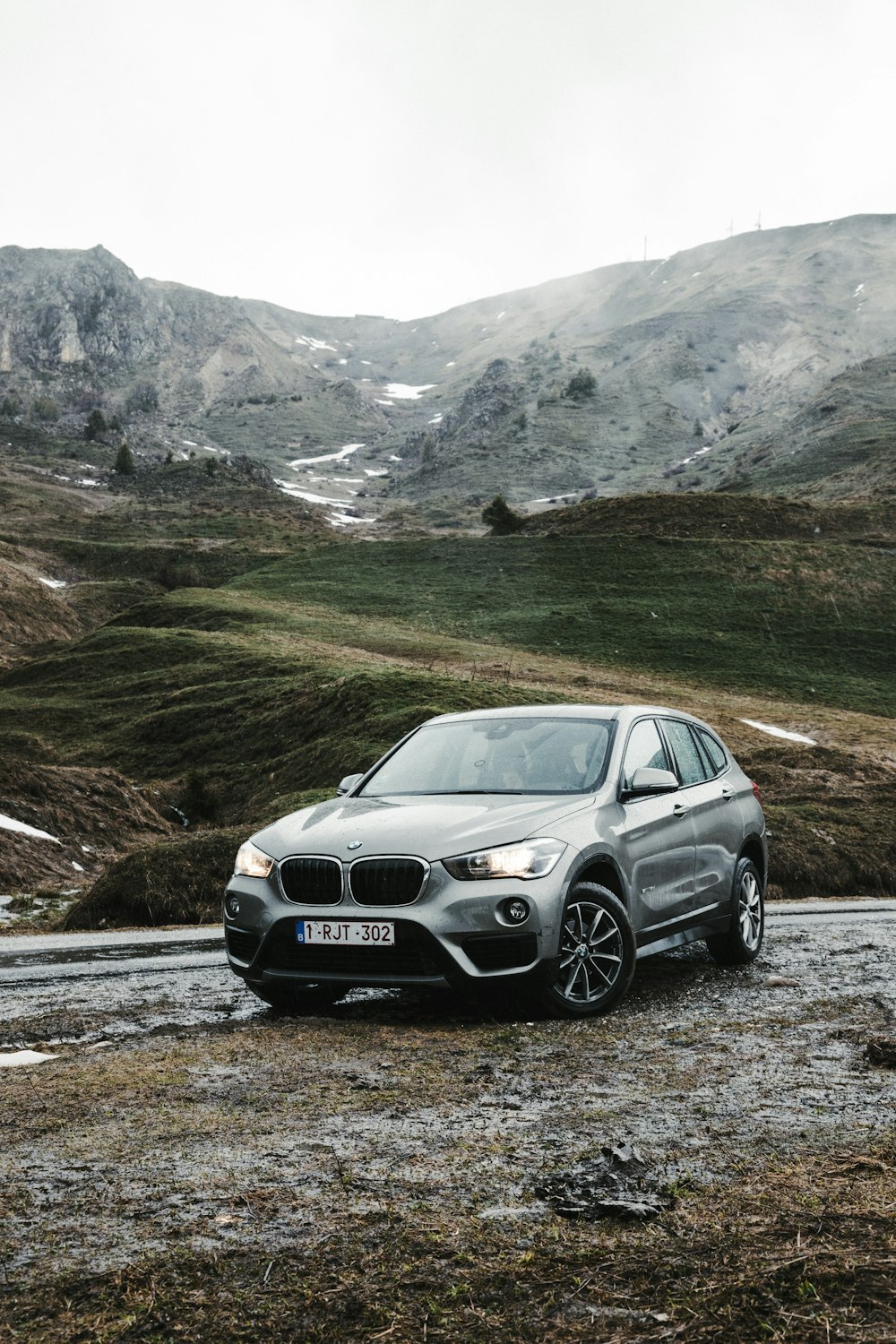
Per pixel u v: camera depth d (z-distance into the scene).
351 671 60.03
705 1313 2.08
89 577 149.62
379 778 6.66
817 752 38.31
